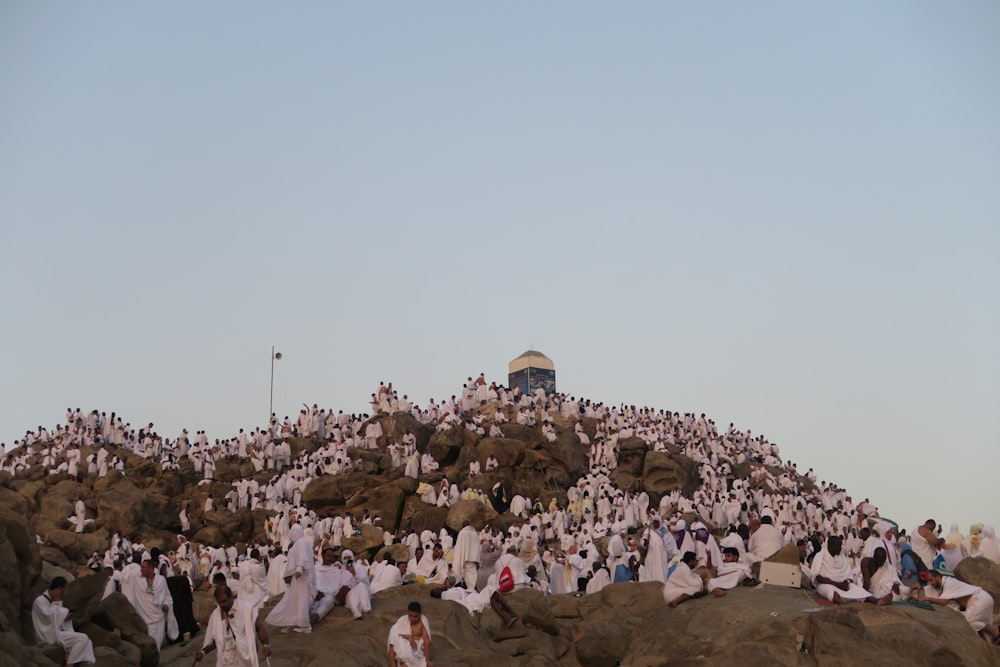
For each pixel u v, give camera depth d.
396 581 20.50
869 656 13.66
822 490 55.31
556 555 27.31
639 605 18.45
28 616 15.14
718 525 43.09
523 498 43.75
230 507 43.47
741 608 15.72
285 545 36.44
